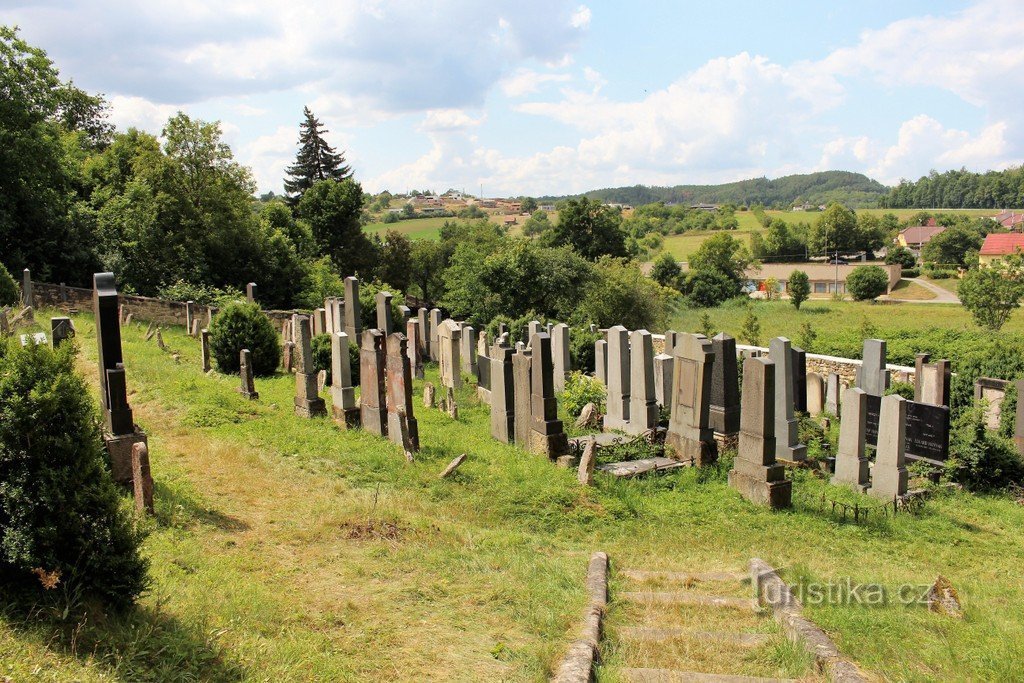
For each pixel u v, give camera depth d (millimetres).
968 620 7980
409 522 10195
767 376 13094
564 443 14375
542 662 6477
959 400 21141
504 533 10523
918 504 13750
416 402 19766
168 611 6543
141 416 14195
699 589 8906
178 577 7395
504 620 7492
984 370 23703
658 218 154000
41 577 6047
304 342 16062
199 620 6430
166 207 39500
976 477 15625
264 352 21156
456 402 19719
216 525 9383
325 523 9734
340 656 6410
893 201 199750
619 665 6637
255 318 21297
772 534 11781
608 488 12984
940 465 15789
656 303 43344
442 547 9484
